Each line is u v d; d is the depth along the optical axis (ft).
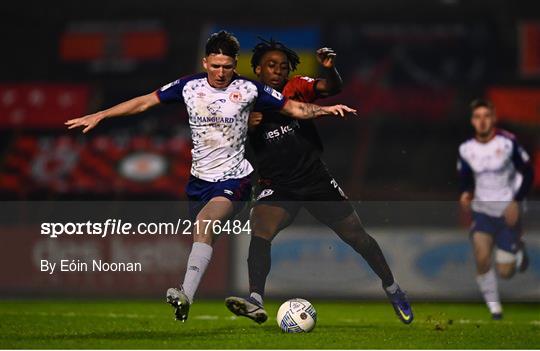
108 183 248.93
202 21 299.99
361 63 278.26
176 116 263.49
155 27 292.81
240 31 282.77
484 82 276.41
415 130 269.64
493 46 283.18
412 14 289.33
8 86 278.26
